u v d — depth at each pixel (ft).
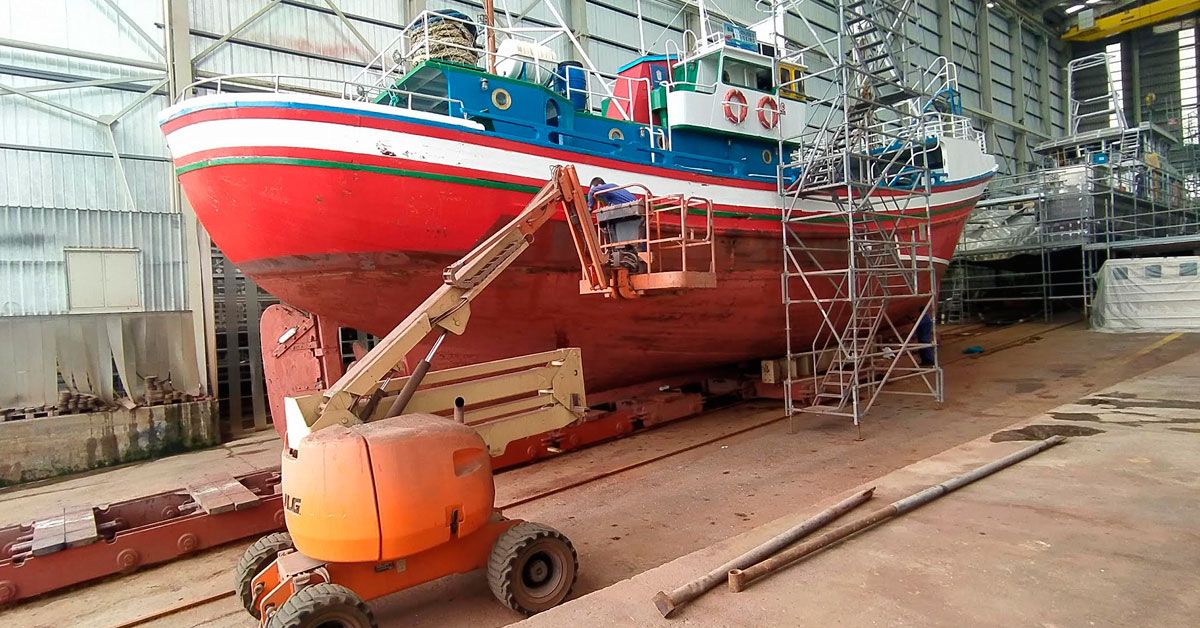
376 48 40.09
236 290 35.37
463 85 21.39
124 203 32.63
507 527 13.50
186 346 32.89
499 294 21.81
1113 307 49.75
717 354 29.48
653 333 25.99
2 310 28.63
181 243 33.09
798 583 10.16
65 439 28.55
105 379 30.58
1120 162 64.59
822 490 19.53
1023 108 87.45
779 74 31.19
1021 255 62.80
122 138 32.71
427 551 12.46
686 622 9.19
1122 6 91.40
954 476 15.08
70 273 30.17
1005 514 12.58
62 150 31.09
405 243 20.10
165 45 33.76
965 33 76.79
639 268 19.29
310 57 37.65
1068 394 30.25
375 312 22.39
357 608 10.97
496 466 22.94
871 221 27.86
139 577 16.39
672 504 19.11
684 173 24.79
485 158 20.58
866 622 8.84
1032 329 54.65
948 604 9.20
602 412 27.04
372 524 11.09
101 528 17.21
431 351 13.71
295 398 12.52
